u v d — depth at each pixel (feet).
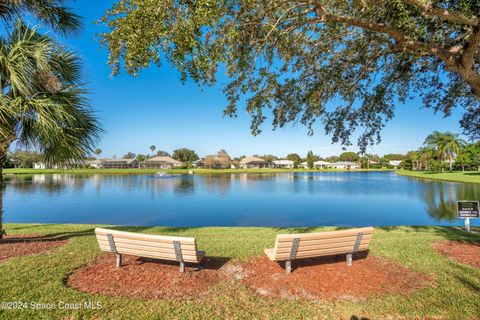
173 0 10.97
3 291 11.10
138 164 320.09
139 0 10.71
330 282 12.16
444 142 179.01
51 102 15.24
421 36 15.48
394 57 21.03
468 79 15.01
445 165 191.31
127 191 81.30
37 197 67.51
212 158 303.48
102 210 49.14
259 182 121.49
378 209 49.78
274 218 41.91
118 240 13.04
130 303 10.37
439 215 43.68
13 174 168.35
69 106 16.33
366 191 81.35
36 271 13.10
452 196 66.13
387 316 9.68
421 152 207.82
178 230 24.94
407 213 45.68
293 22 16.24
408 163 258.37
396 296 10.91
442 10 12.44
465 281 12.22
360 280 12.33
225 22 14.40
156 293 11.19
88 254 15.72
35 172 183.93
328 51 18.97
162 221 39.60
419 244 18.19
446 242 18.75
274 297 10.94
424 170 219.61
